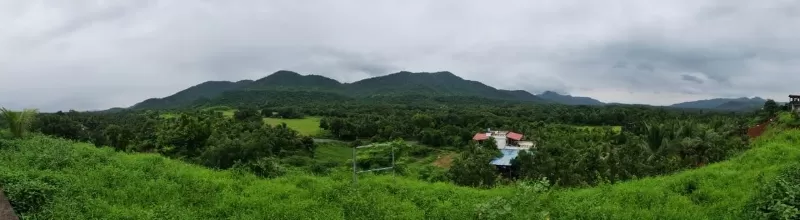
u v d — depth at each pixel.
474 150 53.31
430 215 12.62
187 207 12.37
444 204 13.61
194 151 50.25
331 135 79.06
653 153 39.47
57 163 14.66
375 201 13.20
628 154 40.44
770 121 43.19
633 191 14.43
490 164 45.72
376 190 14.98
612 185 16.48
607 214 12.00
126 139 49.53
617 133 66.81
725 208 12.00
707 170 17.20
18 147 16.91
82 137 45.69
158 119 77.56
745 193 13.06
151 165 16.11
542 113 105.69
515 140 66.81
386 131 76.94
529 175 40.97
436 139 69.94
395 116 96.06
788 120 35.53
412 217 12.24
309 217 11.95
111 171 14.31
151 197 12.74
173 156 48.72
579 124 90.94
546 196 12.92
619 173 34.69
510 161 48.31
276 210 12.26
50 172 13.21
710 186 14.34
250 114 85.19
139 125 67.81
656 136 40.94
